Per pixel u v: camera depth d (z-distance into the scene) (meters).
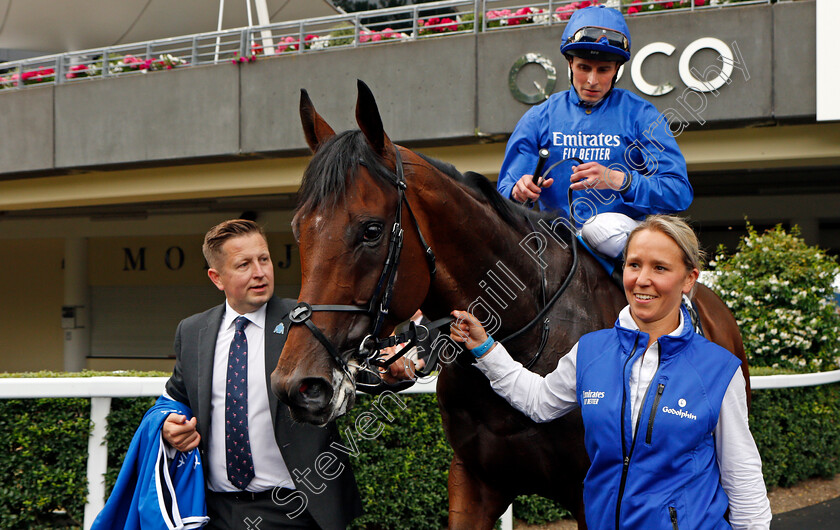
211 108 9.57
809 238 11.08
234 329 2.22
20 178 11.21
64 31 15.34
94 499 3.34
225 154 9.50
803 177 10.62
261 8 12.09
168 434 2.05
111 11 14.57
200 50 15.54
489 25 8.62
